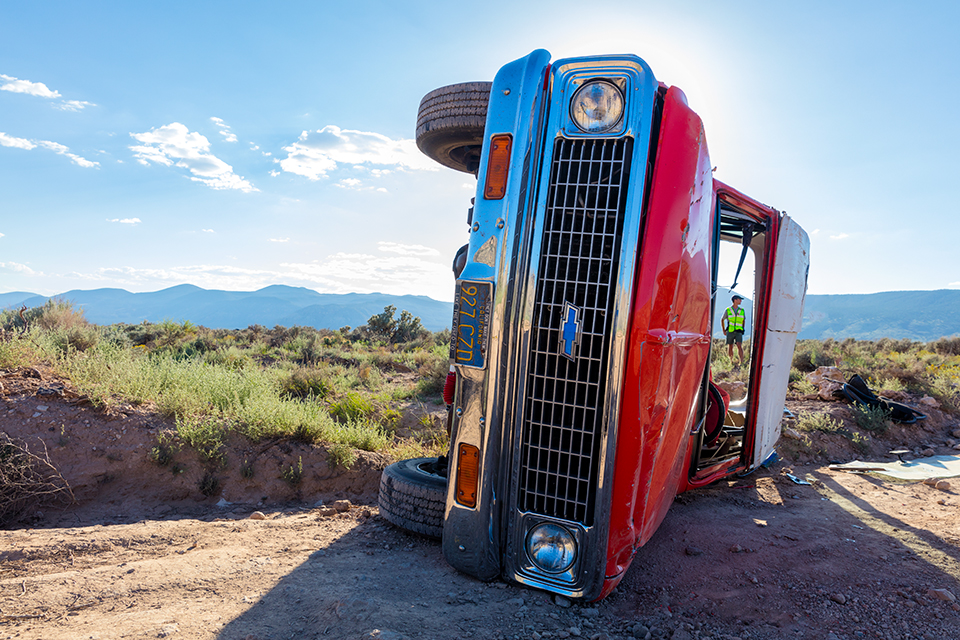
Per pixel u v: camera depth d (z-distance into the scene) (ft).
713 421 20.04
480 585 10.72
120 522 16.20
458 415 10.80
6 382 20.15
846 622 10.14
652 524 11.48
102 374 22.57
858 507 18.60
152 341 65.98
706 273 11.93
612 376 9.75
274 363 54.34
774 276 19.95
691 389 12.07
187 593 10.12
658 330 10.11
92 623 8.79
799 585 11.73
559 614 9.74
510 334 10.42
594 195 10.23
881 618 10.31
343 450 20.34
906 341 101.55
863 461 26.63
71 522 15.98
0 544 12.39
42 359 24.16
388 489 14.21
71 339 32.65
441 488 13.21
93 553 12.40
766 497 19.79
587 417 10.07
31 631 8.49
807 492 20.61
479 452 10.57
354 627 8.49
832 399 35.96
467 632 8.80
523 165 10.48
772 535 15.23
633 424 9.91
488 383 10.44
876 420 30.60
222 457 19.24
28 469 16.61
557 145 10.56
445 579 10.97
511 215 10.44
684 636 9.37
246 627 8.77
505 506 10.62
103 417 19.51
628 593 11.13
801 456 26.45
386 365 60.34
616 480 9.93
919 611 10.59
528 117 10.58
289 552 12.74
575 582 10.03
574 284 10.19
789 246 20.49
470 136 14.19
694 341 11.78
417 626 8.75
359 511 16.79
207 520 16.65
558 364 10.23
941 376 47.62
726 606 10.71
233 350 57.88
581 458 10.05
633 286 9.88
